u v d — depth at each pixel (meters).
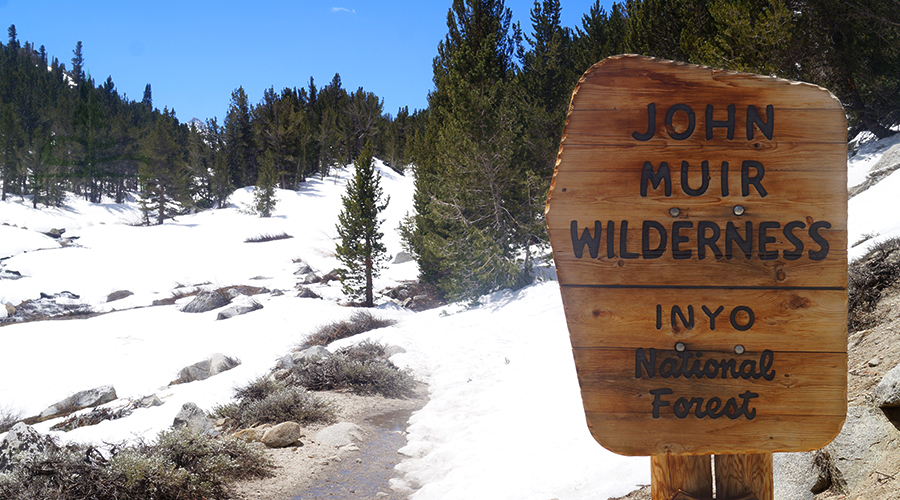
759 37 15.23
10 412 13.60
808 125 1.80
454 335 15.77
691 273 1.78
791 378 1.76
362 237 26.36
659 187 1.79
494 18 24.08
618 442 1.76
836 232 1.78
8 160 58.44
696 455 1.79
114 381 16.16
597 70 1.82
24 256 34.50
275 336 20.22
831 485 3.40
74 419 11.89
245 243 41.66
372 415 10.52
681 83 1.81
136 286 31.55
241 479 7.08
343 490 6.79
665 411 1.76
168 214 59.19
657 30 20.05
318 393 11.69
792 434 1.75
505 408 8.87
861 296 5.68
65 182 60.38
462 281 20.83
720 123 1.80
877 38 14.41
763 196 1.79
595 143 1.81
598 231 1.79
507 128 19.97
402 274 32.97
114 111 89.06
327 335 19.33
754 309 1.77
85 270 33.22
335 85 97.88
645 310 1.78
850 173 13.71
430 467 7.31
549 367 10.22
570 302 1.79
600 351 1.78
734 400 1.76
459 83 20.44
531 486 5.42
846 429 3.48
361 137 90.88
